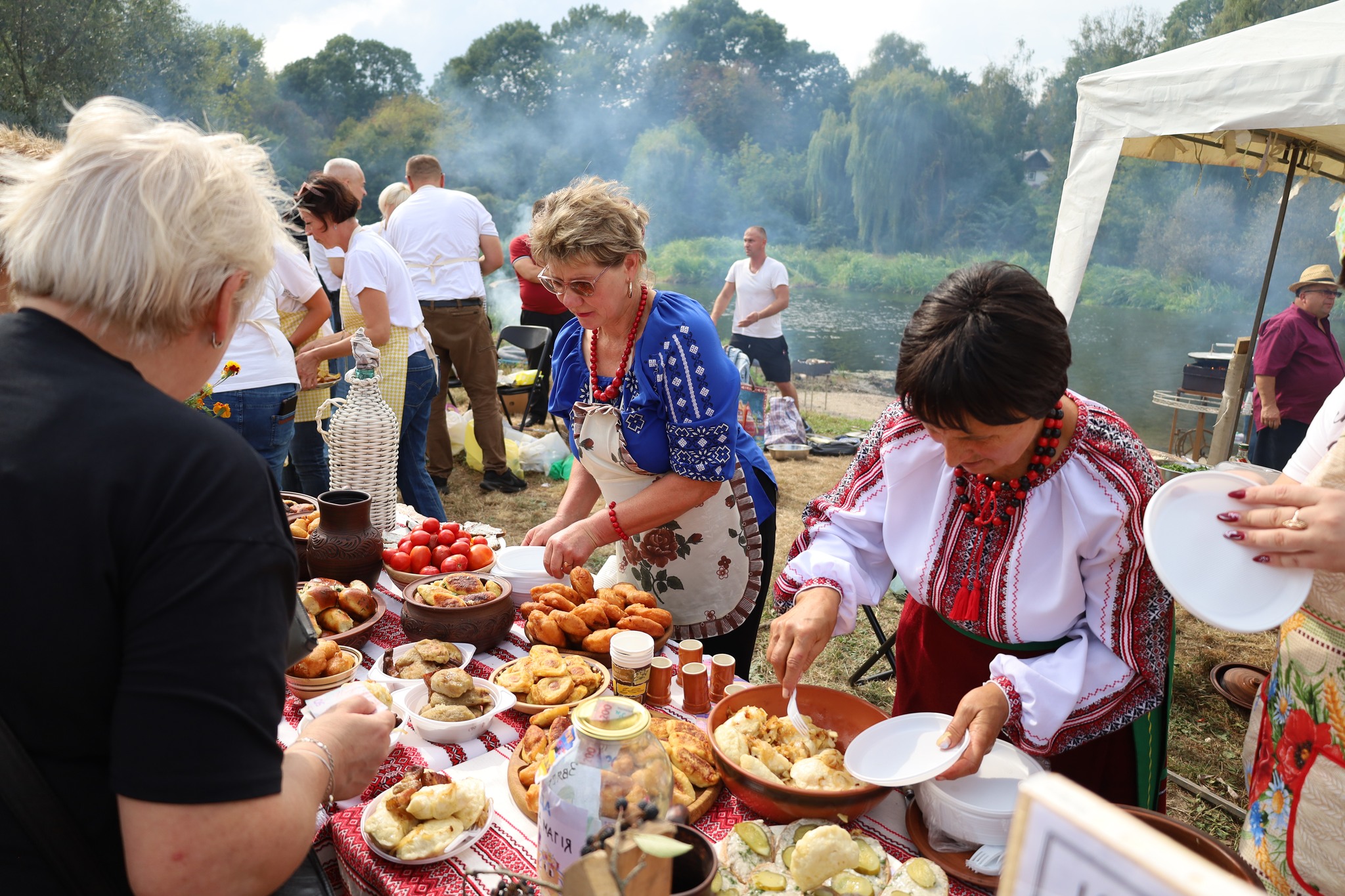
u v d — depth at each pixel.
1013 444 1.24
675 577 2.20
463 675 1.54
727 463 2.02
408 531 2.76
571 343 2.18
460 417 6.62
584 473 2.38
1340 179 4.95
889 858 1.17
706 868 0.95
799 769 1.25
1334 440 1.30
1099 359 15.95
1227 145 4.82
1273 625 1.06
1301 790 1.31
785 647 1.47
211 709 0.75
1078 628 1.45
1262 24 3.53
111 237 0.82
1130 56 41.53
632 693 1.61
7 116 22.44
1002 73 44.12
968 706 1.31
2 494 0.76
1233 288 27.14
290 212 3.98
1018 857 0.45
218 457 0.82
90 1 24.72
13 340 0.84
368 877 1.16
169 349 0.91
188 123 0.95
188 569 0.77
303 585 2.00
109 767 0.80
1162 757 1.49
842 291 36.03
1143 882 0.39
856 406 10.49
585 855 0.85
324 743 1.06
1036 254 41.69
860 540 1.66
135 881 0.75
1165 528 1.14
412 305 4.20
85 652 0.77
